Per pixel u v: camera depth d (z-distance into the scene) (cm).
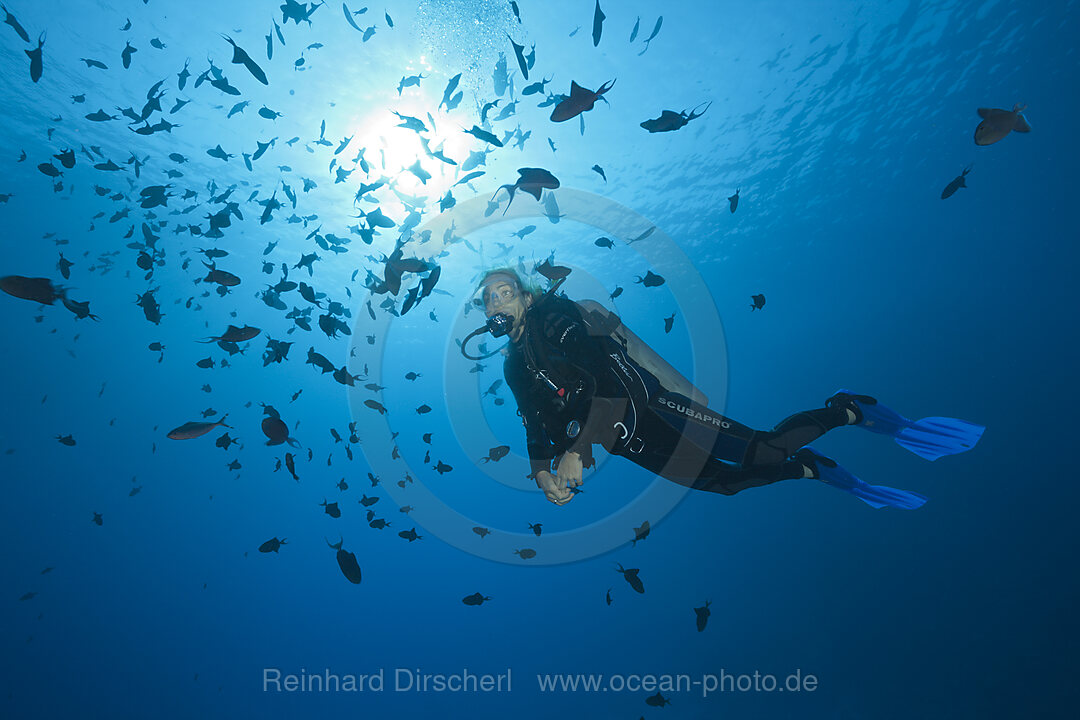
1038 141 1991
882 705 1542
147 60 1015
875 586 1922
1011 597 1636
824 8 1148
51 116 1183
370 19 931
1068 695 1301
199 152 1223
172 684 2188
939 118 1747
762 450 224
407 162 853
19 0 912
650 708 1898
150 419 2244
